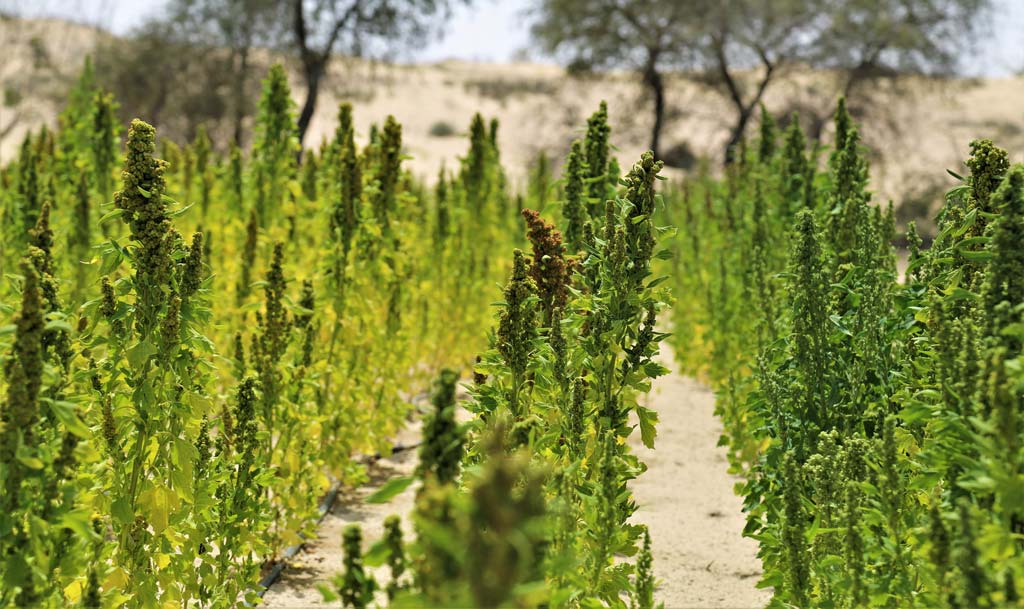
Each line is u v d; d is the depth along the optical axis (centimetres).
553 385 399
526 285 388
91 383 375
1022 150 3659
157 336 381
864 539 320
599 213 631
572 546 319
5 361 284
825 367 465
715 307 942
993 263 310
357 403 690
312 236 812
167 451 383
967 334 309
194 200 952
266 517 439
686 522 603
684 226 1186
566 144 3584
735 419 679
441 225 945
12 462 278
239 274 771
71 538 299
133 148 378
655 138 3450
